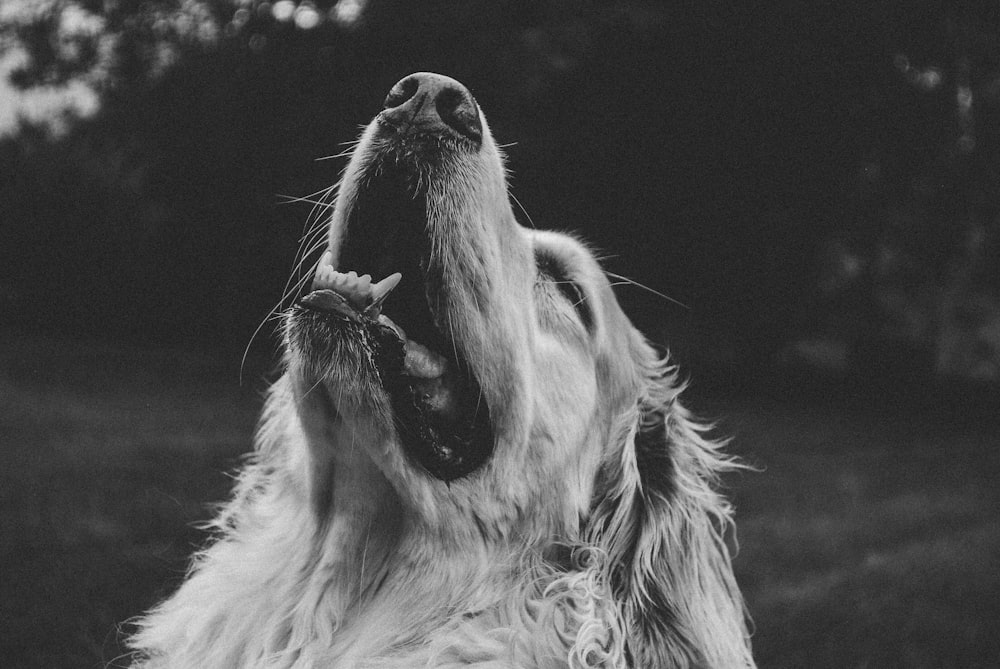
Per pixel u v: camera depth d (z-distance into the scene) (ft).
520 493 9.73
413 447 8.91
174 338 63.05
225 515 11.24
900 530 27.30
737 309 63.41
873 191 64.85
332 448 9.02
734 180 58.49
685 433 11.60
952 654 17.01
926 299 81.46
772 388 64.49
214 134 56.39
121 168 64.03
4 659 13.76
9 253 64.13
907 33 59.16
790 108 57.93
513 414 9.59
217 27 60.49
